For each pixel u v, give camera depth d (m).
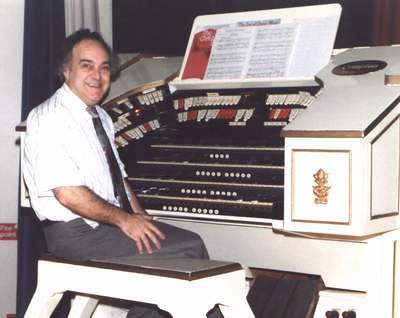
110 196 2.72
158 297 2.22
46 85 3.82
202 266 2.28
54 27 3.81
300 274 2.84
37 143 2.56
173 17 3.97
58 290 2.49
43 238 3.89
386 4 3.41
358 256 2.70
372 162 2.34
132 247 2.55
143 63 3.33
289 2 3.64
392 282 2.58
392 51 2.79
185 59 3.28
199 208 2.75
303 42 2.99
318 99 2.55
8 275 4.09
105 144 2.76
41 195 2.55
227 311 2.34
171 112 3.19
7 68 4.02
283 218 2.53
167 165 3.00
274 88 3.01
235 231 2.98
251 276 2.97
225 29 3.24
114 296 2.34
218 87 3.15
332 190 2.33
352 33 3.51
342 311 2.65
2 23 3.99
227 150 2.90
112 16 4.12
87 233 2.59
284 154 2.61
